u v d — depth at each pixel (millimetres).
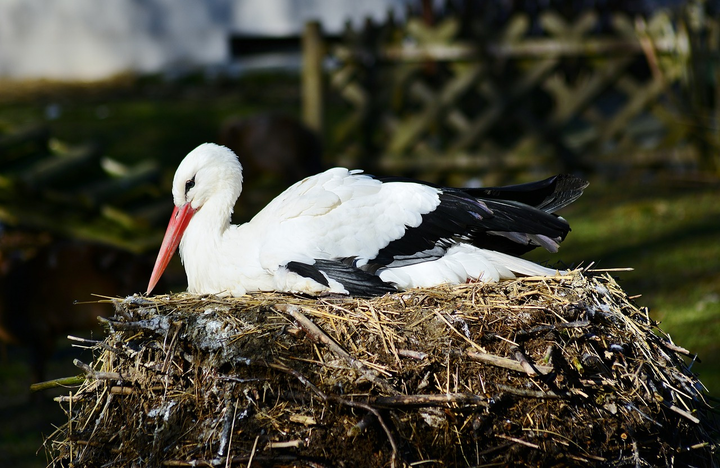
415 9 22938
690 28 16641
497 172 18922
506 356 5121
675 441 5340
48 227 15453
